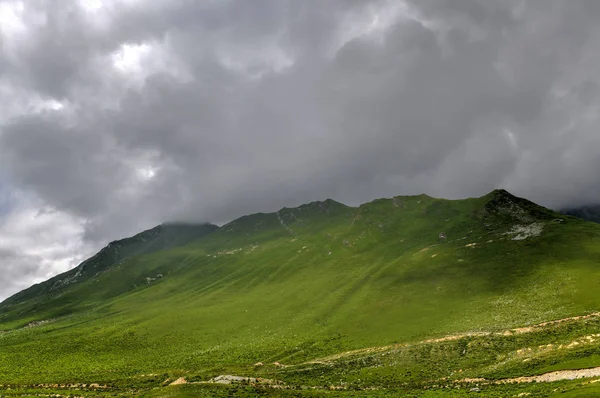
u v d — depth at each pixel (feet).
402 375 291.38
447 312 436.76
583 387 180.45
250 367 356.59
